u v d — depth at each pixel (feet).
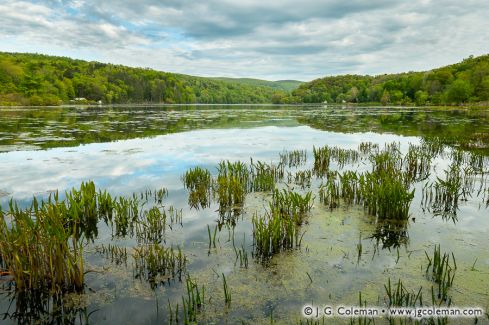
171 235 23.50
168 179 37.76
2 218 19.45
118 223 24.67
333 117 150.10
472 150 56.13
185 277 18.25
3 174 38.91
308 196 27.89
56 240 16.93
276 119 138.21
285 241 21.66
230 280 17.97
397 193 25.86
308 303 16.11
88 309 15.66
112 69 444.55
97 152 53.52
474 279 17.85
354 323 14.53
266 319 14.99
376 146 61.31
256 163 46.42
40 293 16.80
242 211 28.43
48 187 33.86
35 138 67.15
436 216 26.99
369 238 23.09
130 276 18.29
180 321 14.82
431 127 97.60
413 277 18.21
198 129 92.38
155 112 181.68
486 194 32.45
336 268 19.21
